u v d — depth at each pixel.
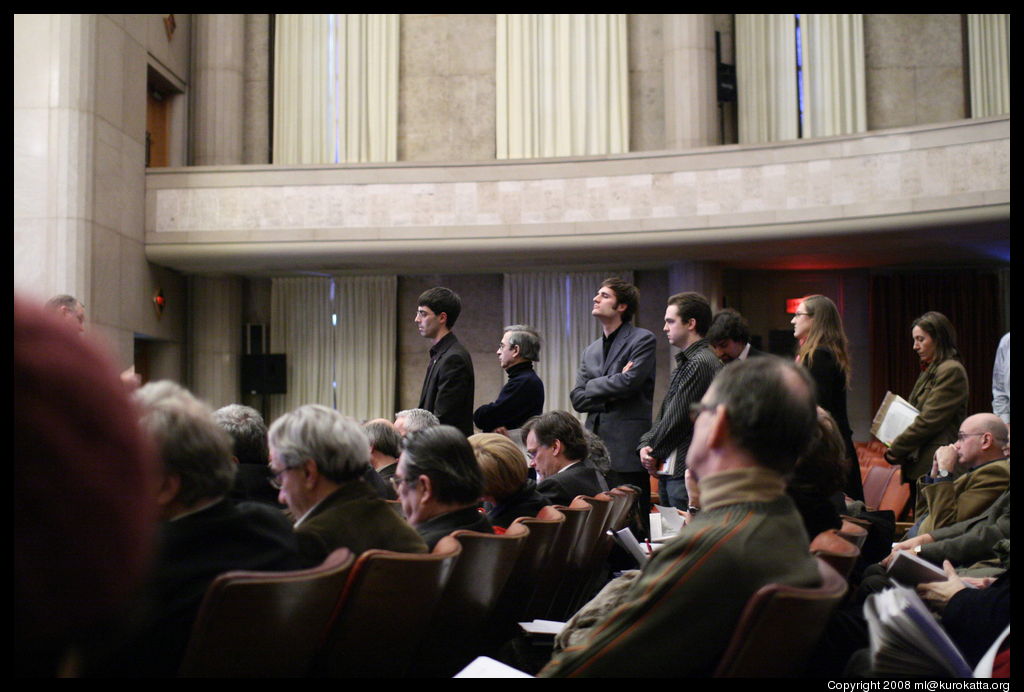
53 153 9.60
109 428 0.48
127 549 0.48
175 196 10.98
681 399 4.15
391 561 1.81
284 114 12.19
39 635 0.46
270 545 1.71
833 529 2.19
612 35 11.91
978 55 11.55
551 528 2.75
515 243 10.52
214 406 12.23
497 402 4.81
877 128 11.66
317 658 1.80
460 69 12.27
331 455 2.15
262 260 11.19
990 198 8.96
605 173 10.39
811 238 9.91
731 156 10.05
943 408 4.76
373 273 12.56
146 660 1.50
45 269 9.54
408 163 10.72
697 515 1.62
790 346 11.98
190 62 12.14
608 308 4.77
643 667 1.50
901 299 12.25
